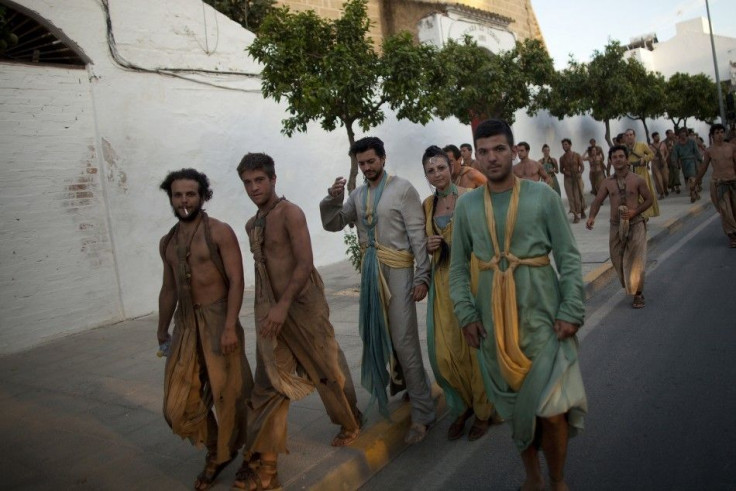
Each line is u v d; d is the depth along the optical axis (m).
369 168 3.55
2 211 6.52
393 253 3.53
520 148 10.45
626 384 4.20
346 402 3.38
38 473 3.46
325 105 6.88
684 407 3.70
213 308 3.02
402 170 12.20
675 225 10.83
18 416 4.47
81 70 7.24
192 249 2.99
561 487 2.65
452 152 4.21
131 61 7.70
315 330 3.22
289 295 2.98
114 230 7.45
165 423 4.11
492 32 15.77
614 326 5.63
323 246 10.39
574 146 20.17
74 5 7.17
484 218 2.71
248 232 3.24
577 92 16.62
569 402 2.45
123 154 7.59
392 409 3.91
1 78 6.56
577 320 2.54
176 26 8.23
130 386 4.98
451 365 3.51
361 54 7.10
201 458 3.51
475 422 3.68
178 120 8.23
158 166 7.96
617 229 6.21
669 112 26.59
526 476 3.10
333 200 3.58
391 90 7.26
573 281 2.57
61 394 4.91
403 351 3.55
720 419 3.48
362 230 3.65
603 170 15.85
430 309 3.61
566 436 2.59
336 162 10.65
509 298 2.61
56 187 6.96
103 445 3.81
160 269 7.92
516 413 2.57
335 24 7.20
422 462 3.45
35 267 6.74
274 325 2.94
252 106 9.24
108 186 7.41
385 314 3.56
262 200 3.14
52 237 6.89
